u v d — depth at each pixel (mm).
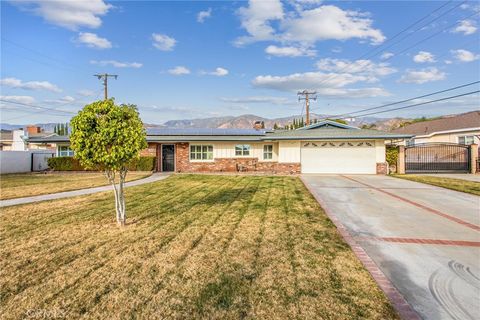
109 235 5637
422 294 3449
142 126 6344
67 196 10164
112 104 5902
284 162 18953
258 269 4113
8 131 45125
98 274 3973
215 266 4211
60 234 5719
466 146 18953
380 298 3348
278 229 5996
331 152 18719
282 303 3250
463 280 3814
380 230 6070
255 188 11844
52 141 20609
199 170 20484
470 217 7184
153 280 3797
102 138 5613
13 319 2982
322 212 7520
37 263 4340
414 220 6895
